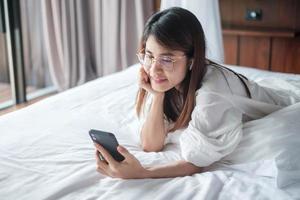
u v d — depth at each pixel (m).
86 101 1.62
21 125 1.37
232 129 1.10
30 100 3.29
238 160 1.13
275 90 1.38
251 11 2.82
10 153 1.16
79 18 3.30
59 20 3.26
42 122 1.40
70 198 0.95
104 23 3.32
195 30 1.08
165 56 1.06
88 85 1.83
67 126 1.36
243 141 1.14
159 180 1.03
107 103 1.60
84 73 3.42
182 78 1.12
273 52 2.82
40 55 3.65
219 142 1.07
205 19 2.16
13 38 3.03
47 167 1.09
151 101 1.29
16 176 1.04
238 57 2.93
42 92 3.47
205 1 2.13
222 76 1.16
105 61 3.42
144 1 3.20
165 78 1.11
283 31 2.66
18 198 0.95
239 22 2.89
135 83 1.85
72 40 3.34
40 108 1.53
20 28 3.06
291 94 1.37
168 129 1.27
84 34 3.38
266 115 1.26
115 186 0.99
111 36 3.31
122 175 1.02
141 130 1.29
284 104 1.32
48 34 3.30
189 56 1.10
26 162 1.11
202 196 0.94
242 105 1.19
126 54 3.34
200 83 1.14
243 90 1.21
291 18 2.72
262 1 2.77
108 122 1.43
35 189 0.98
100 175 1.05
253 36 2.83
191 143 1.07
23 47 3.31
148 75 1.19
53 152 1.17
